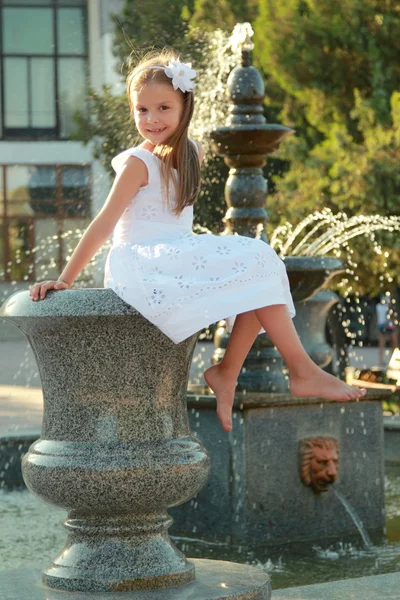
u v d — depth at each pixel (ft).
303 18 52.60
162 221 12.12
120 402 11.36
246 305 11.30
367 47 51.06
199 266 11.37
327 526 20.18
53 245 116.26
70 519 11.76
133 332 11.23
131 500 11.23
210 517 19.72
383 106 48.19
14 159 116.16
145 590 11.34
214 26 64.75
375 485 20.97
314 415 20.04
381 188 44.32
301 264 21.06
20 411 41.55
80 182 116.06
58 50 116.57
